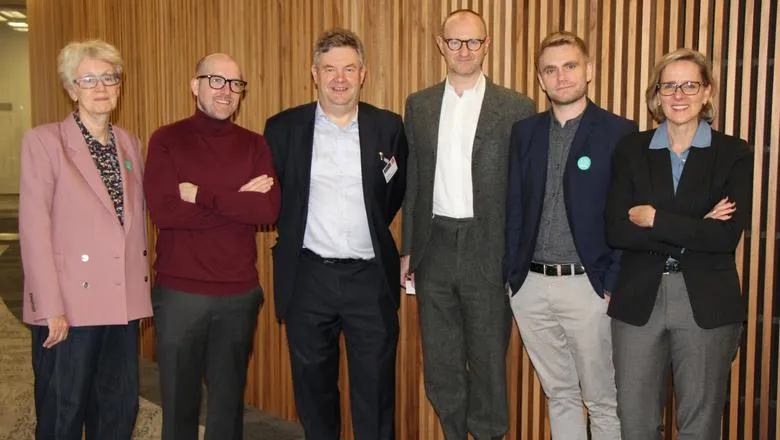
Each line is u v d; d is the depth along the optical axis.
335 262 3.04
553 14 3.23
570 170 2.74
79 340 2.69
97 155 2.74
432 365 3.13
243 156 2.91
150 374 4.97
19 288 7.82
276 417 4.29
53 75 6.59
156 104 5.07
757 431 3.02
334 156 3.02
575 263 2.76
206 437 2.96
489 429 3.09
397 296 3.15
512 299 2.93
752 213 2.90
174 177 2.80
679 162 2.53
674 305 2.45
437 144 3.00
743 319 2.44
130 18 5.27
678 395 2.51
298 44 4.03
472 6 3.45
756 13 2.85
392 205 3.17
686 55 2.49
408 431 3.79
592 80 3.17
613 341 2.61
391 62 3.71
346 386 4.01
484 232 2.95
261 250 4.34
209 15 4.54
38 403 2.77
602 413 2.83
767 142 2.89
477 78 3.00
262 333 4.40
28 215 2.59
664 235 2.36
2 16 16.34
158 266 2.88
